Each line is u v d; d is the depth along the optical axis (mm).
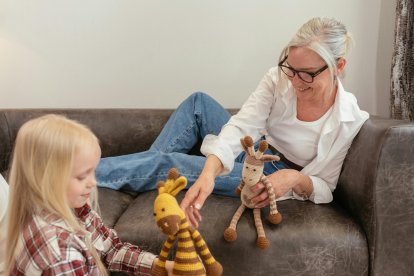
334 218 1040
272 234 979
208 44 1839
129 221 1062
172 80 1889
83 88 1927
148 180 1326
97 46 1878
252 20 1799
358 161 1070
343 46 1012
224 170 1081
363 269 997
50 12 1856
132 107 1935
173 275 764
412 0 1486
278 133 1234
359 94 1826
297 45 977
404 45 1512
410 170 973
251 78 1855
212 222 1021
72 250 698
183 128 1502
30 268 682
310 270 982
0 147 1648
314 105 1131
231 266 987
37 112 1721
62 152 702
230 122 1198
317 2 1758
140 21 1839
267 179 991
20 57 1909
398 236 992
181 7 1812
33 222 711
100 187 1360
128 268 888
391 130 961
